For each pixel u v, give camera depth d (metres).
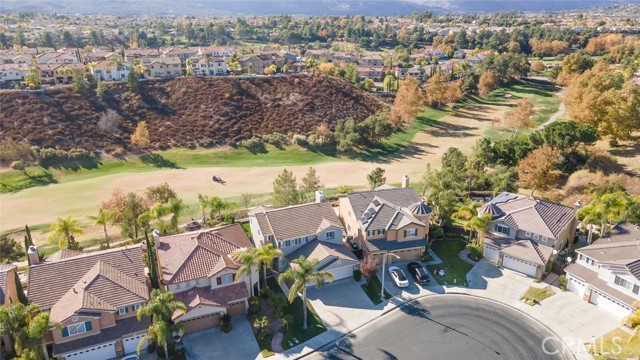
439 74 168.75
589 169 86.69
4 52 179.62
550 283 54.16
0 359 42.12
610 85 117.12
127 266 48.06
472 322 47.94
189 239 51.78
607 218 59.09
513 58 198.50
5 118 112.06
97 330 43.12
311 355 43.88
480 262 58.88
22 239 70.56
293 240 56.38
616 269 48.12
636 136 104.31
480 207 63.22
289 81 147.38
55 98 120.88
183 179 97.62
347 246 60.78
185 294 47.16
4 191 90.50
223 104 131.88
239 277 47.19
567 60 189.75
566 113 142.00
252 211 67.25
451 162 88.44
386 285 54.34
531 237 57.78
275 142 120.25
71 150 105.69
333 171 103.50
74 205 84.00
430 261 59.06
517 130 131.12
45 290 44.44
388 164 109.19
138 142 111.62
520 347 44.28
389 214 59.22
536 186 77.88
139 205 65.94
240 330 47.25
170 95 133.75
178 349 44.12
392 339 45.75
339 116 137.12
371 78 190.25
